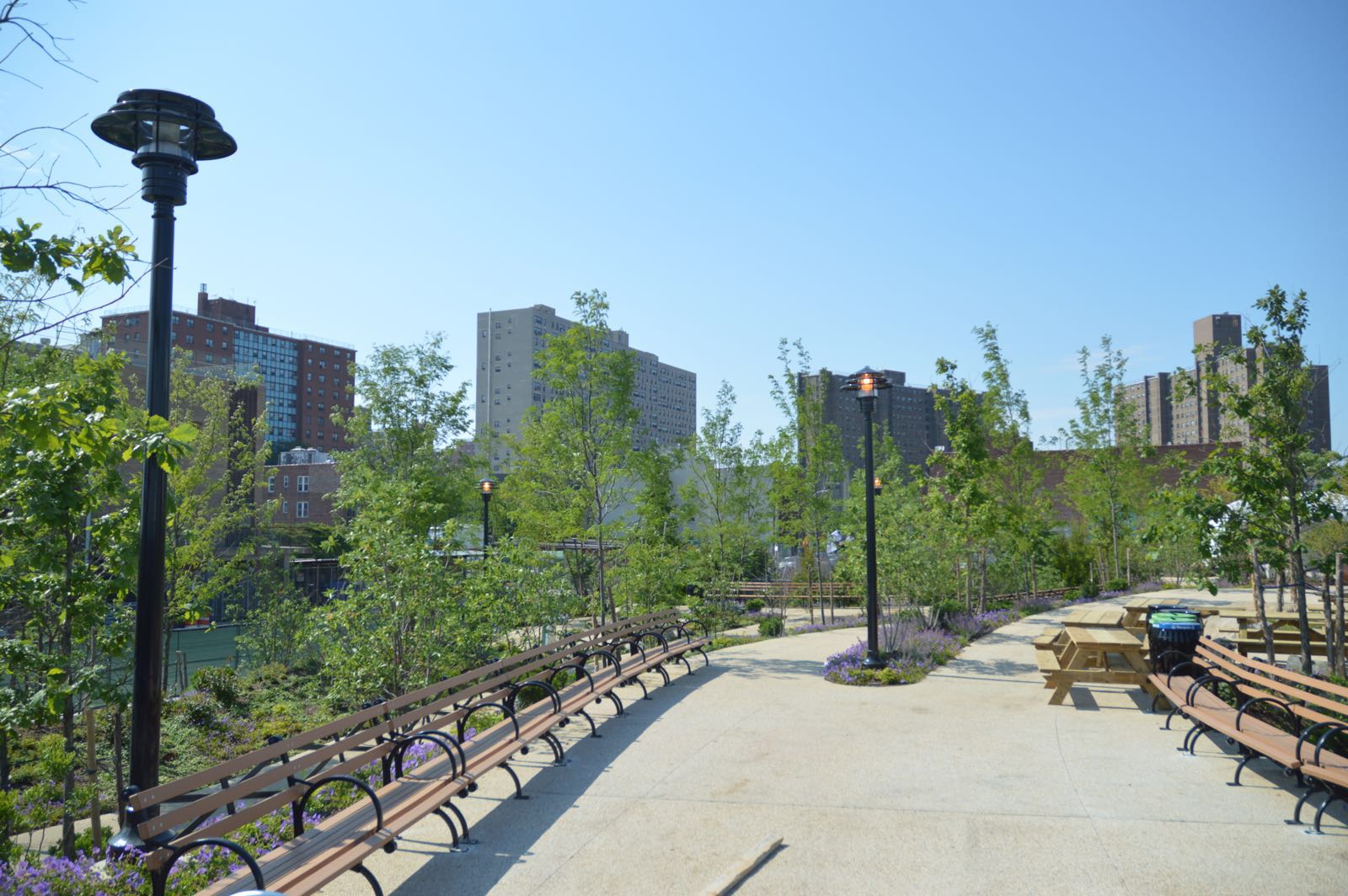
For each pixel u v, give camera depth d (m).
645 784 7.07
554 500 19.27
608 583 16.58
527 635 12.59
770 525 25.86
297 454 75.75
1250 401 10.19
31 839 8.08
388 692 10.15
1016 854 5.44
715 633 19.11
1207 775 7.14
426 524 18.94
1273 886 4.91
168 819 4.02
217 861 5.45
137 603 5.77
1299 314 10.15
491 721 9.55
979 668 12.88
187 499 16.67
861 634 18.03
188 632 25.31
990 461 17.92
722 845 5.68
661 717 9.64
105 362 7.75
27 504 6.40
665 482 23.67
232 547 20.59
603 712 9.98
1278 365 10.25
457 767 6.35
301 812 5.15
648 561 16.11
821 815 6.23
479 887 5.06
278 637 19.55
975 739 8.42
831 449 24.55
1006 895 4.84
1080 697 10.57
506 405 117.31
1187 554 26.19
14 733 6.82
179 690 16.30
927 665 12.76
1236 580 10.56
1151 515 16.81
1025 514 21.44
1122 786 6.86
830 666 12.59
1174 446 34.88
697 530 24.89
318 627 10.32
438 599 10.39
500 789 6.98
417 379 23.92
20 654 6.45
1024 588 27.30
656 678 12.30
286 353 130.50
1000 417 22.55
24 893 4.83
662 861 5.42
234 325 122.75
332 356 137.12
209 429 18.34
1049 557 27.31
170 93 6.00
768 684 11.67
